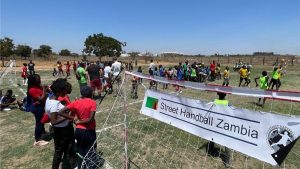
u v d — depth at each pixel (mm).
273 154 3379
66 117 5395
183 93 14375
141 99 13023
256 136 3562
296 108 11867
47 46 78312
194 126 4504
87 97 5527
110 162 6098
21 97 14469
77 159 5777
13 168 6062
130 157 6371
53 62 63250
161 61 78250
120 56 72625
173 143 7180
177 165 6020
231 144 3883
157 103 5332
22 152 6848
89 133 5484
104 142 7234
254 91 3611
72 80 24375
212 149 6793
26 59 70625
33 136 8000
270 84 17281
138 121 9031
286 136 3250
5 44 52625
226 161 6238
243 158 6449
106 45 63844
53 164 5566
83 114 5453
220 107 4062
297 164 6301
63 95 5723
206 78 25766
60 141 5559
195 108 4484
